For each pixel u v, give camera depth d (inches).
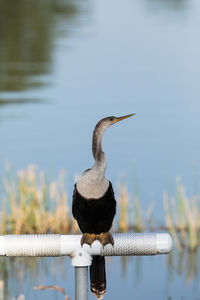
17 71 1232.8
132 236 223.6
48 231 500.7
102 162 248.8
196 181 609.0
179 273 449.1
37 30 1753.2
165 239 222.2
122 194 519.2
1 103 965.8
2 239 220.1
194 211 493.0
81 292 221.8
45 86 1094.4
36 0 2454.5
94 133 251.9
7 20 1952.5
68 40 1605.6
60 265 448.5
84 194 248.2
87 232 254.8
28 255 219.6
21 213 502.9
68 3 2447.1
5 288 413.4
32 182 523.2
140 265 462.3
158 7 2490.2
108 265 463.5
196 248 477.7
